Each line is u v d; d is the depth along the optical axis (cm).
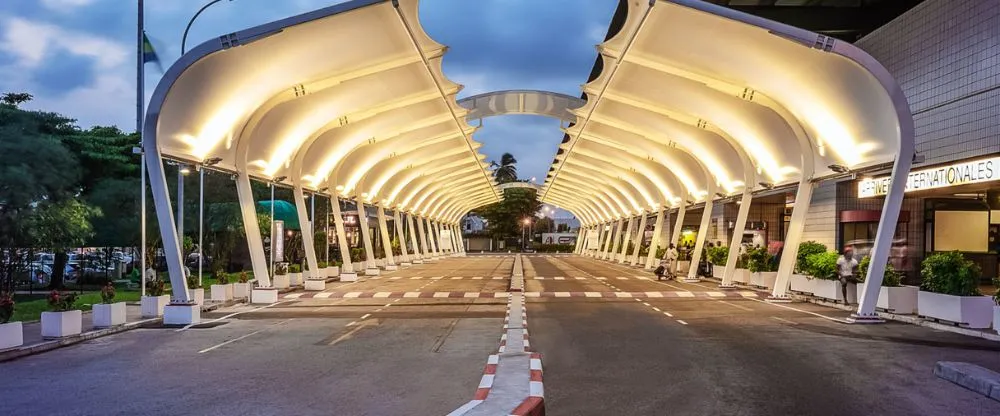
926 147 2116
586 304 2050
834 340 1278
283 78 1930
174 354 1160
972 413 730
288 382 914
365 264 4162
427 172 4947
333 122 2653
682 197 3816
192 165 1842
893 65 2341
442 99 2908
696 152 3128
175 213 3138
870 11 2967
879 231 1549
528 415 683
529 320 1628
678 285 2906
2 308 1168
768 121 2253
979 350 1153
